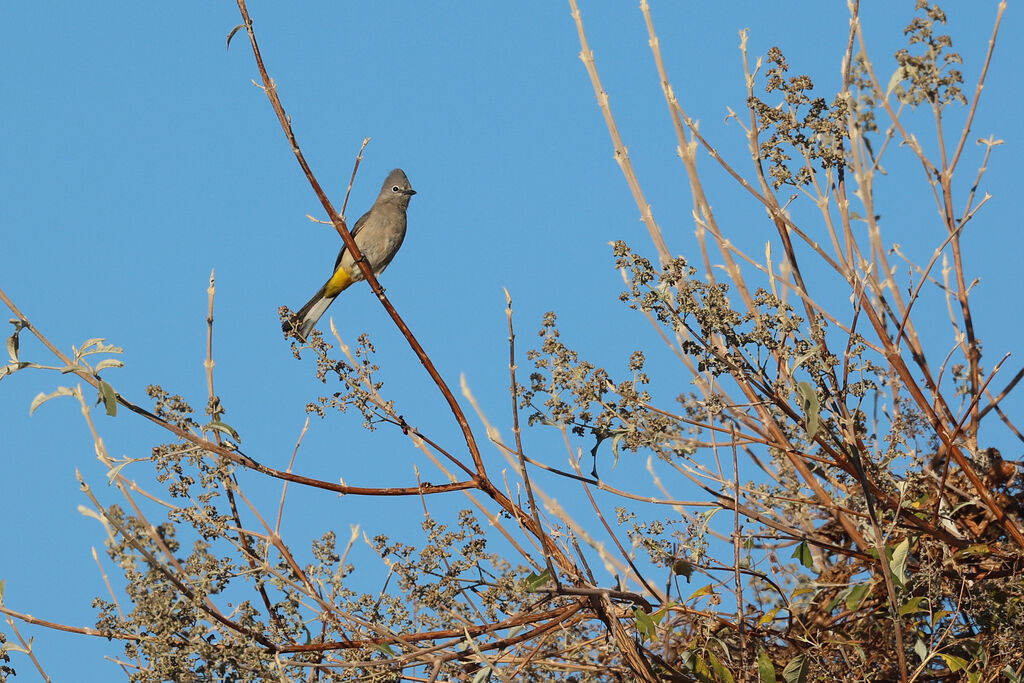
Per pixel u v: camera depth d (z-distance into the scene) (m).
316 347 8.16
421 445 8.74
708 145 8.95
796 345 7.82
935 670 8.48
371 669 7.71
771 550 9.46
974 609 8.02
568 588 7.52
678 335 9.05
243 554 7.63
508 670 8.14
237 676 7.42
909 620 8.41
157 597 7.30
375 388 8.22
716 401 7.99
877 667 8.59
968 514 9.09
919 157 9.17
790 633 8.64
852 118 8.27
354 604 7.73
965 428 9.10
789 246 8.88
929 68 8.16
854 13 8.43
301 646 7.71
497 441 8.73
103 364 7.58
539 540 8.09
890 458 8.33
